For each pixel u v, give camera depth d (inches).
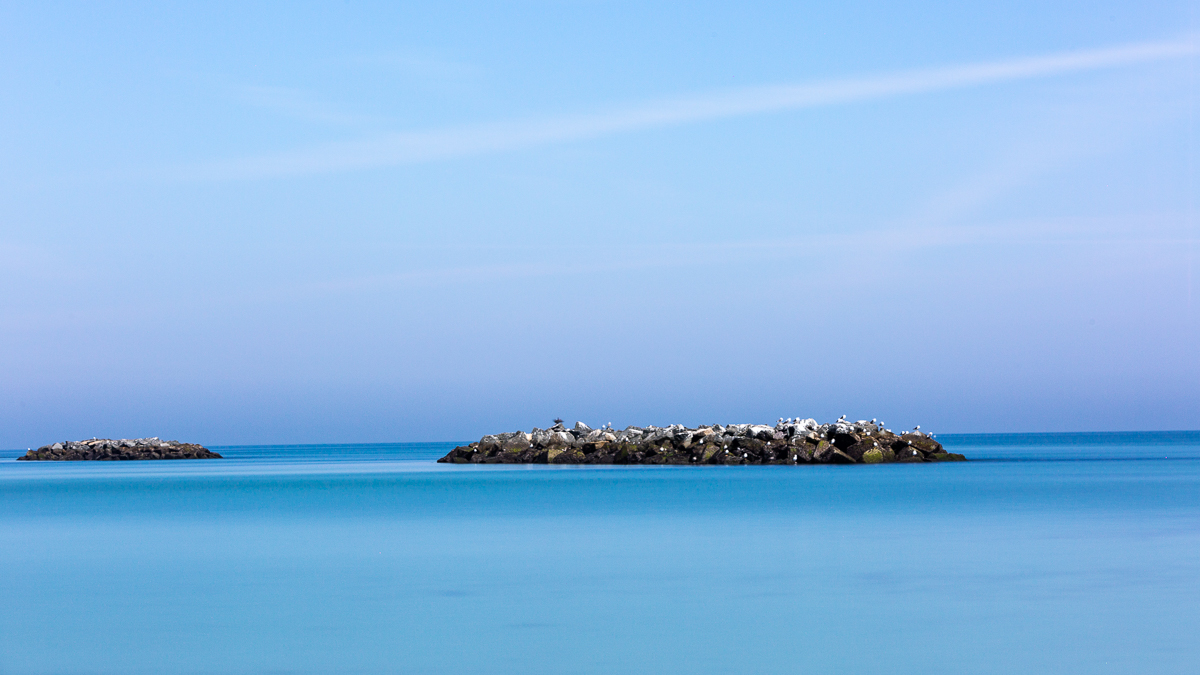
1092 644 813.9
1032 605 960.3
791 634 857.5
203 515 1956.2
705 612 945.5
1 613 966.4
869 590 1044.5
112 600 1026.1
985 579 1099.9
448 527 1667.1
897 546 1368.1
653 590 1057.5
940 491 2396.7
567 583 1102.4
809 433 4173.2
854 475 3159.5
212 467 5009.8
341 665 778.8
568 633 869.8
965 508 1921.8
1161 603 966.4
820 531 1549.0
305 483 3184.1
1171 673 733.9
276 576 1165.7
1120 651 792.3
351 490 2741.1
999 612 930.7
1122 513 1801.2
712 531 1565.0
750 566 1205.7
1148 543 1376.7
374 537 1530.5
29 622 927.0
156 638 864.3
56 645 844.0
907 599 995.3
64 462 6245.1
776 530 1568.7
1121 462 4163.4
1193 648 800.3
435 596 1034.7
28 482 3425.2
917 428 4372.5
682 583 1096.2
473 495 2438.5
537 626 896.3
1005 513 1814.7
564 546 1405.0
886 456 4082.2
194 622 922.7
